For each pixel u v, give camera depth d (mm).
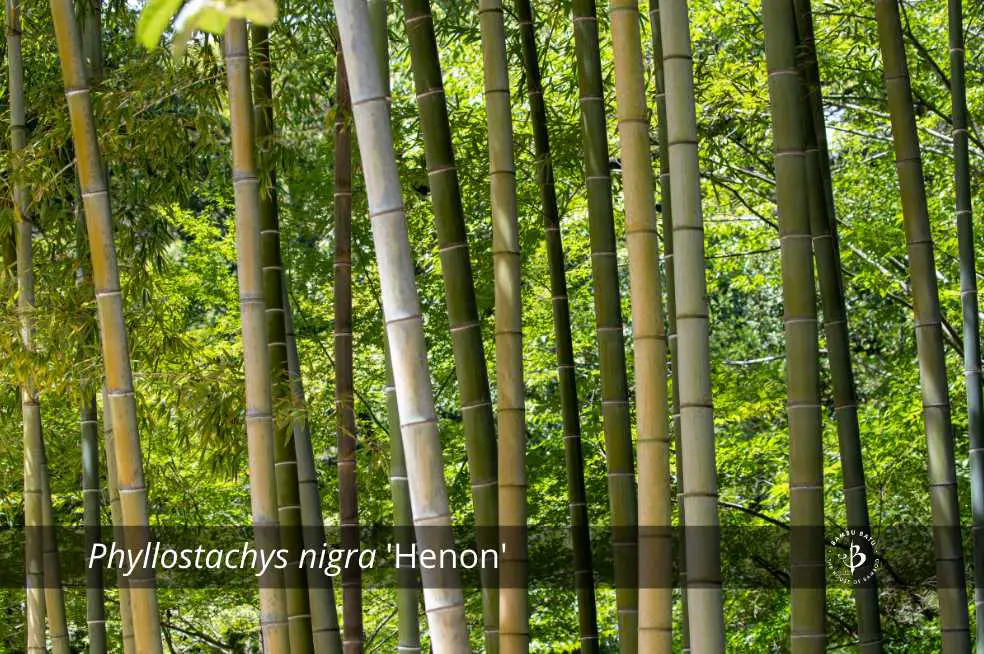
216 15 1234
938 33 8672
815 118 5070
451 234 4043
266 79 5266
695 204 3447
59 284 5594
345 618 5055
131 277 6047
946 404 4535
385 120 2949
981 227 8336
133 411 4203
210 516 8656
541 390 9594
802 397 3482
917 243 4543
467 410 4070
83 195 4164
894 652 7828
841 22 7551
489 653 4270
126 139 5492
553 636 8469
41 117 5676
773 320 12703
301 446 5398
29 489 5605
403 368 2955
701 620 3344
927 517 7922
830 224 4898
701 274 3436
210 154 6309
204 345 7945
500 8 4160
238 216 4074
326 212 7609
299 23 6090
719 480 8664
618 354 4445
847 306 10664
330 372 8203
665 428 3527
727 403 8430
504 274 4055
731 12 8070
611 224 4469
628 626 4422
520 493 3973
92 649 5898
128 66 5582
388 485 7863
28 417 5617
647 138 3574
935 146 8789
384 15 4672
